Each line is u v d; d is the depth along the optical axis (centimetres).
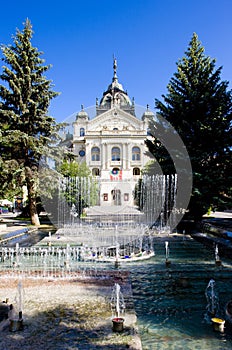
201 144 2005
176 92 2231
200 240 1513
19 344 424
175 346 443
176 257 1100
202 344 449
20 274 830
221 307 602
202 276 840
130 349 407
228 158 1952
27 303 595
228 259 1064
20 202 4069
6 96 2048
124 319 511
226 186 1888
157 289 724
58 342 430
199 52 2220
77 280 765
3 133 1983
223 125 1967
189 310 587
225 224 1812
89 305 582
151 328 506
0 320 509
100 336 448
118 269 913
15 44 2123
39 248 1245
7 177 1978
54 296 637
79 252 1153
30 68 2109
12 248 1183
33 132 2094
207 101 2048
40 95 2144
